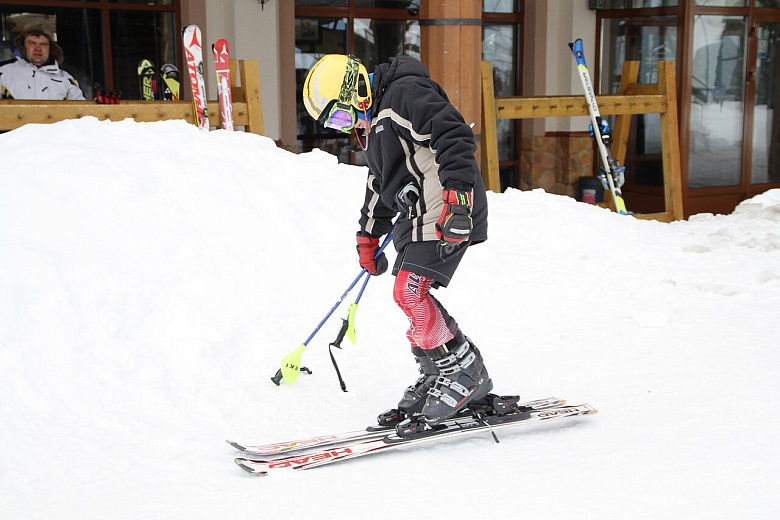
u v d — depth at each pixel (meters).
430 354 3.62
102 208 5.15
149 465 3.37
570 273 6.47
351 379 4.41
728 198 12.38
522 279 6.24
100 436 3.58
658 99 9.71
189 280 4.82
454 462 3.41
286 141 11.31
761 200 9.76
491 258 6.40
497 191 8.97
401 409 3.79
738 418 3.79
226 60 7.91
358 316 5.17
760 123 12.49
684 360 4.68
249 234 5.44
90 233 4.93
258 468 3.27
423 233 3.49
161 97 10.68
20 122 6.99
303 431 3.76
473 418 3.75
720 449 3.44
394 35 12.11
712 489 3.08
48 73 9.30
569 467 3.32
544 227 7.36
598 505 2.96
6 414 3.66
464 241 3.46
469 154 3.30
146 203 5.31
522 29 12.91
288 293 5.16
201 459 3.44
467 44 8.34
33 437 3.53
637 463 3.33
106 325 4.29
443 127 3.29
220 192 5.66
